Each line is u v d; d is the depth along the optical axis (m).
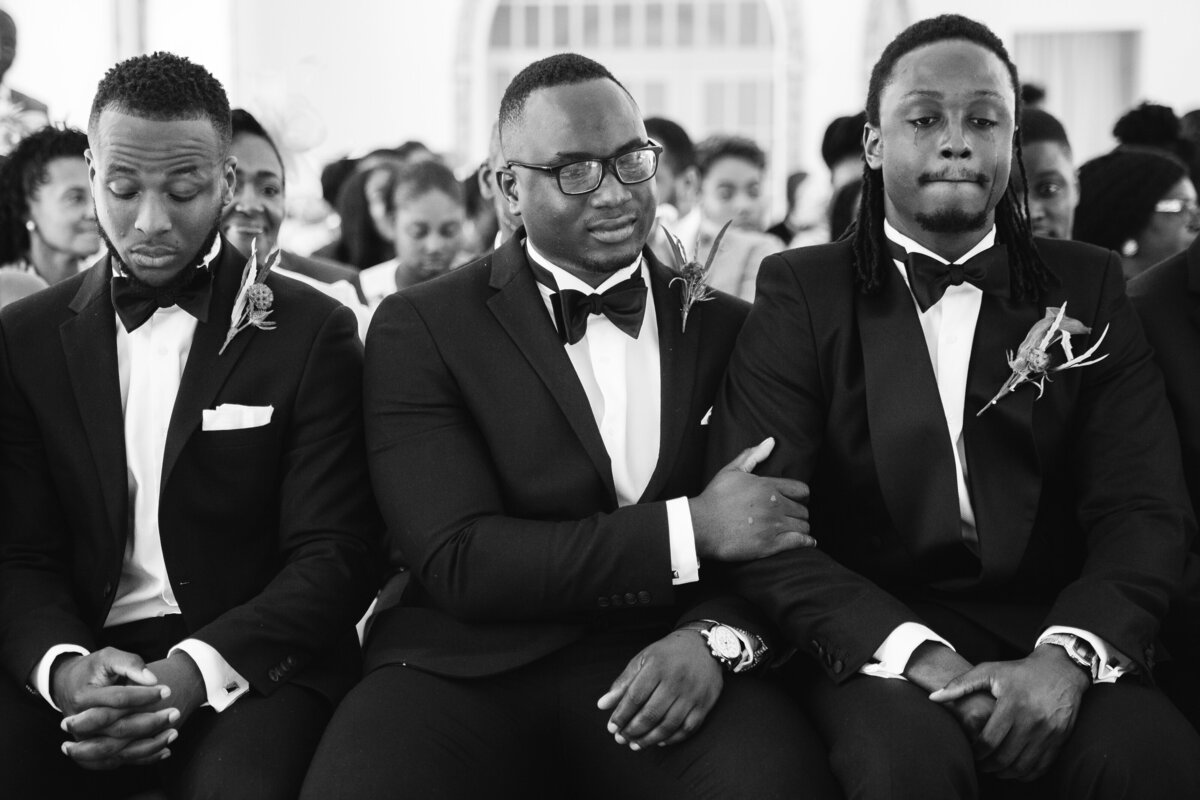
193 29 9.40
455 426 2.25
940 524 2.15
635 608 2.25
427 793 1.96
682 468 2.27
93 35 7.96
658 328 2.35
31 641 2.12
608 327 2.33
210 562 2.23
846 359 2.24
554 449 2.23
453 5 11.95
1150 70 11.43
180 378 2.27
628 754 2.08
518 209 2.35
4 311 2.30
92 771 2.17
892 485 2.17
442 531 2.16
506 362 2.27
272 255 2.28
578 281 2.35
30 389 2.24
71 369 2.23
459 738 2.05
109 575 2.21
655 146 2.27
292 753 2.05
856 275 2.29
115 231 2.18
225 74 10.04
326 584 2.21
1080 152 11.65
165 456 2.18
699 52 12.26
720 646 2.09
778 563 2.13
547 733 2.16
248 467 2.24
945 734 1.93
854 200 3.90
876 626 2.05
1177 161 3.52
